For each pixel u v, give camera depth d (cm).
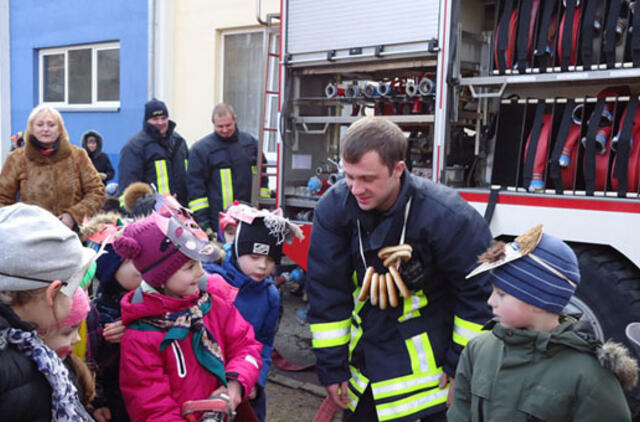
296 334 475
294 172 475
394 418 218
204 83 750
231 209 248
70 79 938
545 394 155
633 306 321
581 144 333
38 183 379
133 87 823
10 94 1016
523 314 160
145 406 178
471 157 419
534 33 348
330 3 428
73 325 151
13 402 129
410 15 387
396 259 212
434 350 222
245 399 204
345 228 223
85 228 220
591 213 322
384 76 453
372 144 192
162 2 767
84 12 878
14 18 987
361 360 233
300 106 471
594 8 324
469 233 211
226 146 494
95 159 772
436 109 378
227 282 235
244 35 720
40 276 136
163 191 499
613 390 152
